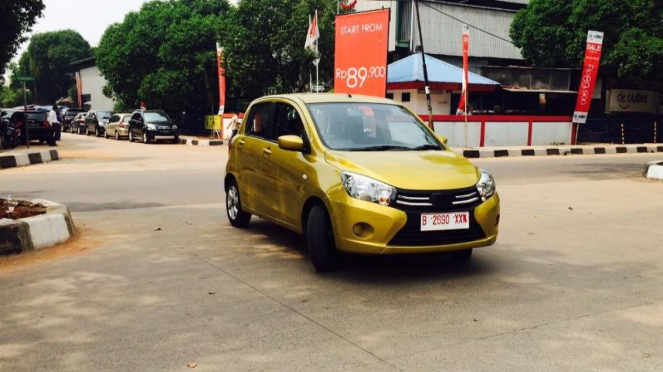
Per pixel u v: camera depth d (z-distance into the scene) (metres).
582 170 15.90
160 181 12.62
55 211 6.88
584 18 28.23
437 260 5.97
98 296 4.79
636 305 4.56
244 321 4.21
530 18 30.50
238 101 36.16
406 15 33.72
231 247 6.52
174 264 5.79
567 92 28.55
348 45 20.38
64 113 46.75
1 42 20.88
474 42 35.34
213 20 34.16
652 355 3.61
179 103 34.94
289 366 3.46
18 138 24.27
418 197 4.93
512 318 4.27
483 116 23.97
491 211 5.21
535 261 5.93
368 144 5.88
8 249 6.04
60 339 3.90
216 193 10.86
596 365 3.46
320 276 5.37
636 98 30.73
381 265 5.75
